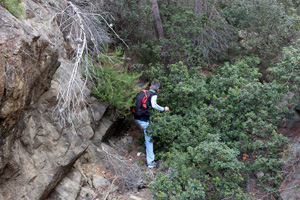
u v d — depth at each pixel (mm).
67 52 5297
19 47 2766
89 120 4617
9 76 2613
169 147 5523
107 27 7148
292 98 5301
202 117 5227
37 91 3545
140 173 4906
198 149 4422
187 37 7270
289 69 5086
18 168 3211
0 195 3047
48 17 4398
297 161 4383
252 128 4922
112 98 5332
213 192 4395
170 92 6062
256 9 7332
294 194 4012
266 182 4508
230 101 5402
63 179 3955
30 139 3473
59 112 4004
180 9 7715
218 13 7500
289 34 7133
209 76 6887
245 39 8000
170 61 7508
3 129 2764
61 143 3896
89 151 4812
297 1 7812
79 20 4680
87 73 4738
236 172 4238
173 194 4262
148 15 7688
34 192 3336
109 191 4344
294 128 5336
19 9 3361
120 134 6434
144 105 5230
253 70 6246
